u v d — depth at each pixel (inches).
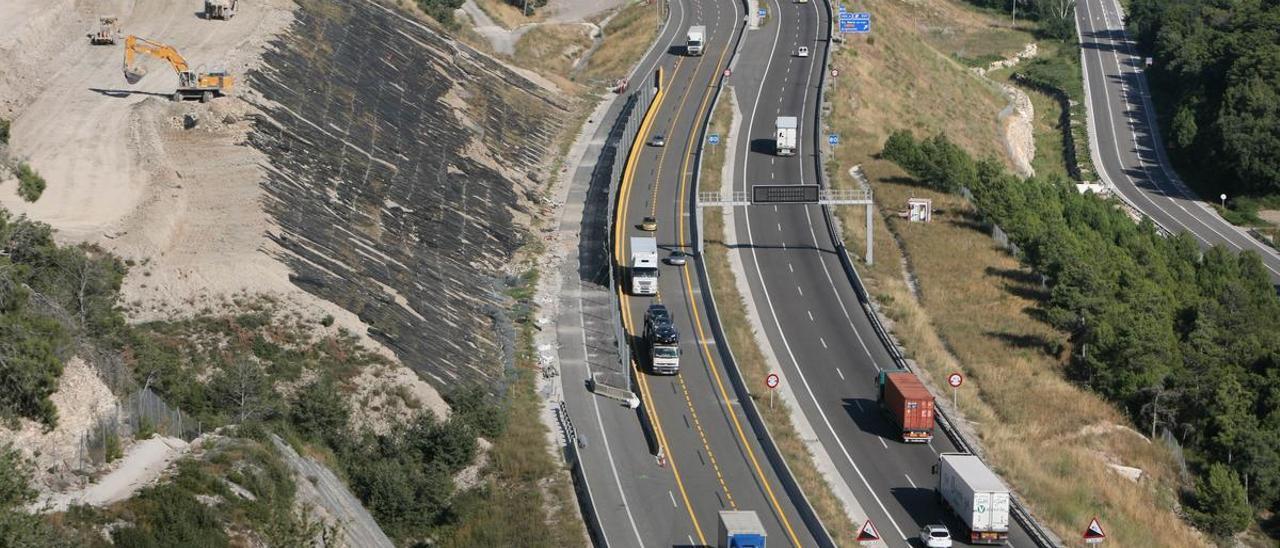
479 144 6742.1
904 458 4249.5
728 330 5162.4
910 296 5575.8
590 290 5497.1
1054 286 5526.6
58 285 3900.1
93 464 3038.9
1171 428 4840.1
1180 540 4067.4
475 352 4739.2
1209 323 5408.5
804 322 5295.3
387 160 5969.5
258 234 4680.1
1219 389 4822.8
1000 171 6766.7
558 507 3873.0
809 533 3747.5
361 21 7317.9
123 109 5674.2
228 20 6771.7
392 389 4165.8
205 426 3489.2
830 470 4175.7
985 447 4343.0
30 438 2967.5
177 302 4227.4
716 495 3976.4
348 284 4660.4
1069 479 4192.9
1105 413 4753.9
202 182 5113.2
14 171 4940.9
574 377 4763.8
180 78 5610.2
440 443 3986.2
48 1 6820.9
